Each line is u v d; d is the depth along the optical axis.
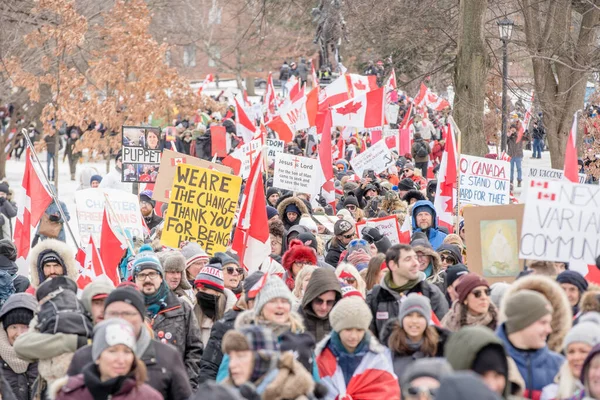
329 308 11.27
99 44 46.62
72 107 38.50
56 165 39.22
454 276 12.41
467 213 13.77
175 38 83.81
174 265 13.24
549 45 39.34
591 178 36.47
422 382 7.07
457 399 5.71
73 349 10.21
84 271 14.55
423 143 43.44
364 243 15.41
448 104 50.44
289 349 9.62
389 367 10.23
